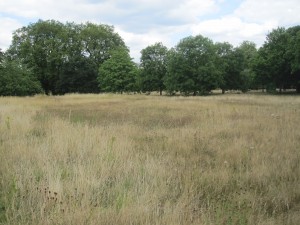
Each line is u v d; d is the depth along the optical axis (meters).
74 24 72.81
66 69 64.38
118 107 23.39
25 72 49.56
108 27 73.00
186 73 56.50
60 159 6.97
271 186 5.78
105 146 7.83
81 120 15.03
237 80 67.31
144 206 4.57
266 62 56.19
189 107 22.06
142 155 7.64
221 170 6.70
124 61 59.88
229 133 11.00
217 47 66.94
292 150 8.37
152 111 19.83
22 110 17.28
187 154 8.28
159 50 61.75
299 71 52.31
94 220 4.13
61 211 4.45
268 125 12.37
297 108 20.64
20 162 6.74
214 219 4.48
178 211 4.45
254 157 7.62
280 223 4.47
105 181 5.86
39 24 66.38
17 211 4.54
